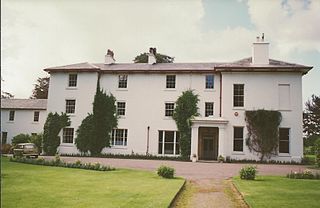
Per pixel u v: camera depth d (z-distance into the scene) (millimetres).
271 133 26547
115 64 33969
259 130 26750
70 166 17922
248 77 27781
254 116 26891
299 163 25656
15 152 26594
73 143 30828
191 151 26875
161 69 30047
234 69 27688
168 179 13688
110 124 30297
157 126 29547
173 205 8977
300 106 26797
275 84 27391
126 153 29641
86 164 17688
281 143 26844
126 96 30594
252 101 27422
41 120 39781
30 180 12211
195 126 27094
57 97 31656
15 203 8211
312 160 26422
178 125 28875
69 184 11586
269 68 27234
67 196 9289
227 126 27266
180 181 12992
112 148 29969
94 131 30156
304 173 14820
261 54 28219
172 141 29281
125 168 18516
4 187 10531
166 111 29750
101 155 29547
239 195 10609
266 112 26812
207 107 29031
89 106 30828
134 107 30281
